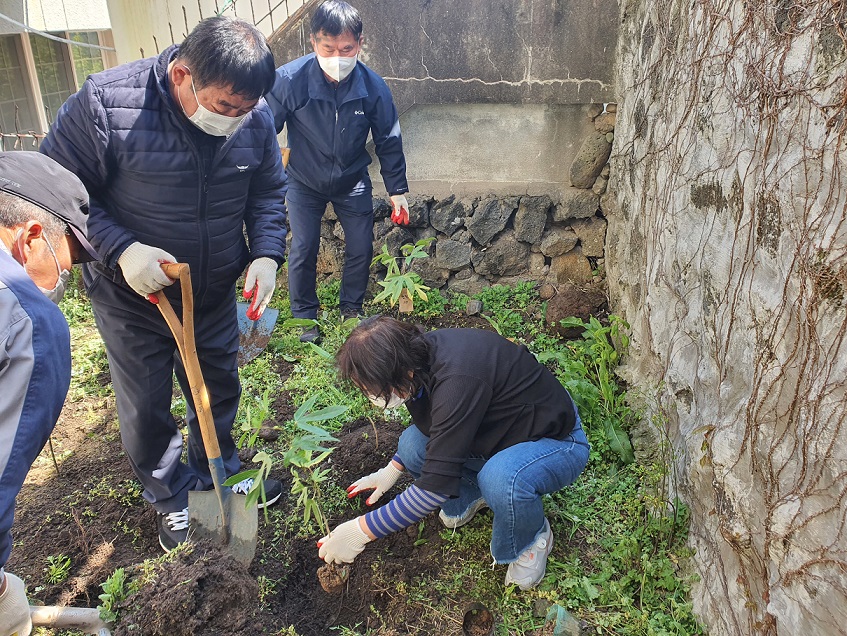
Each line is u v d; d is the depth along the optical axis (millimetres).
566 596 2371
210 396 2639
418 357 2154
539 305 4281
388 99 3664
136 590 2209
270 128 2354
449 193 4316
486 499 2268
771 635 1854
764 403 1938
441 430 2125
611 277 4160
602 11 3838
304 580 2520
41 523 2740
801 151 1804
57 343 1451
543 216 4309
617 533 2592
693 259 2650
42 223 1596
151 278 2053
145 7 6238
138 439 2436
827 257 1649
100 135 1995
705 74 2551
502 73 3998
